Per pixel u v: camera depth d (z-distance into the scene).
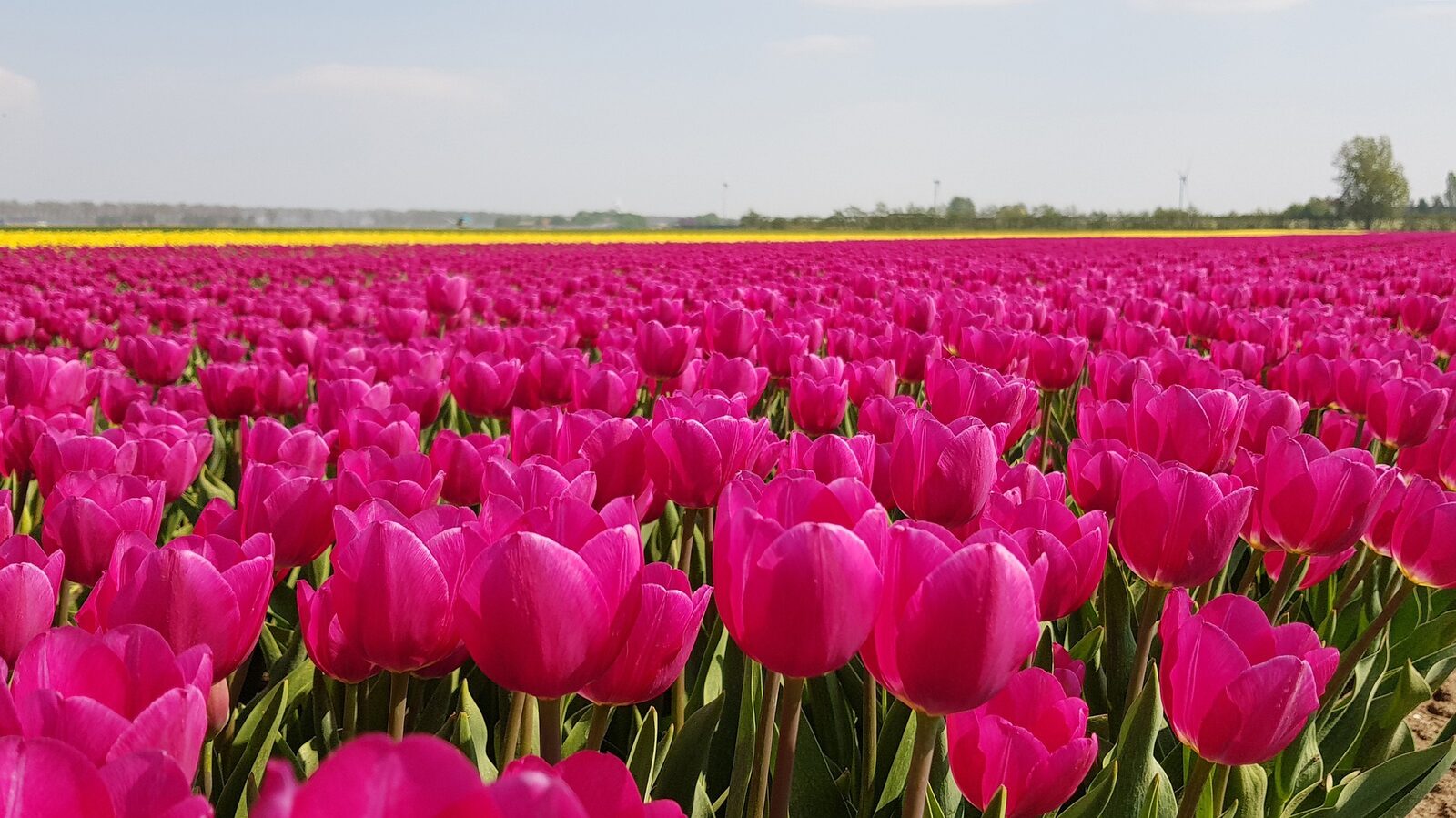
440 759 0.64
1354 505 2.12
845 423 4.72
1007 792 1.46
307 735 2.35
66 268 17.78
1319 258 23.80
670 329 4.02
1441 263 20.08
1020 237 71.38
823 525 1.17
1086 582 1.78
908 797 1.36
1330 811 2.36
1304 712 1.39
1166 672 1.54
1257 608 1.59
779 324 7.11
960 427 2.17
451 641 1.37
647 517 2.36
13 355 3.57
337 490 1.98
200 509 3.75
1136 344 5.56
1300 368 4.34
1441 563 2.23
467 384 3.55
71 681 1.02
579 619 1.19
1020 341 5.04
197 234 53.84
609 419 2.35
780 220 101.56
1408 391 3.27
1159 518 1.89
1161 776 1.93
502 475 1.82
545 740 1.40
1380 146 118.00
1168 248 34.75
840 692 2.38
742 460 2.19
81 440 2.39
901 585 1.25
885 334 5.63
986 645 1.18
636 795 0.84
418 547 1.31
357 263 20.89
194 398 4.24
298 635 2.44
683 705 2.18
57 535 1.84
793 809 2.07
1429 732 3.88
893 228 95.69
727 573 1.30
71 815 0.76
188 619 1.29
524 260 22.53
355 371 4.07
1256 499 2.28
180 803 0.78
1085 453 2.53
